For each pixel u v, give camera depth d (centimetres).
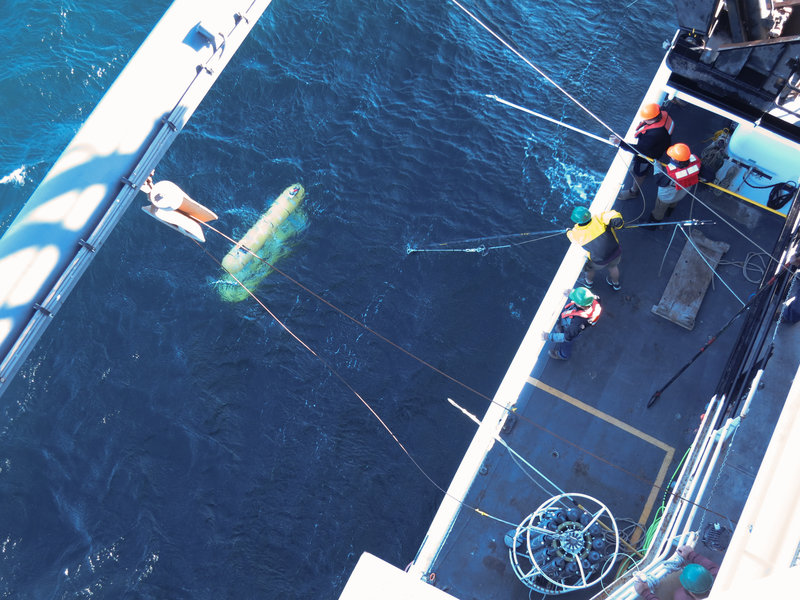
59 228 698
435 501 1554
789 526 455
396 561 1505
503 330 1705
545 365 1078
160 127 742
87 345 1769
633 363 1073
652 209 1174
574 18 2227
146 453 1647
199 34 755
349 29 2180
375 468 1592
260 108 2048
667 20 2220
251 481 1599
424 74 2109
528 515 986
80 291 1825
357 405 1655
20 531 1587
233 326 1761
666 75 1099
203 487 1603
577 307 1011
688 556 707
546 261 1780
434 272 1778
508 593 945
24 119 2166
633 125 1170
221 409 1681
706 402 1042
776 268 977
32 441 1678
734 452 826
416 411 1639
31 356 1766
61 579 1529
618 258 1047
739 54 901
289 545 1532
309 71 2111
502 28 2200
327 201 1889
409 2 2225
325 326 1739
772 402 837
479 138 1978
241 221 1875
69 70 2228
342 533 1535
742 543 459
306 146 1983
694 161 1040
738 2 833
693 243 1129
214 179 1931
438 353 1691
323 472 1596
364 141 1983
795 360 852
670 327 1092
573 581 926
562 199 1872
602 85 2088
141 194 1923
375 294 1762
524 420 1045
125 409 1697
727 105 987
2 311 683
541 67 2122
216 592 1499
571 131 1986
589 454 1020
